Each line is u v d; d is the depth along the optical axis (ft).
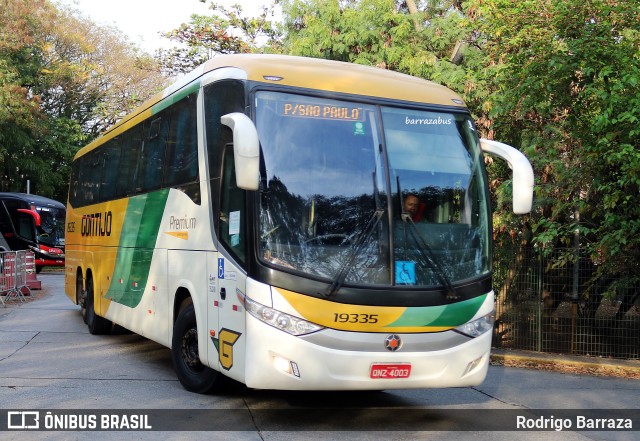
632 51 34.76
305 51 56.13
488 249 23.35
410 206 22.18
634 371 35.94
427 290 21.54
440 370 21.49
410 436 21.58
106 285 38.19
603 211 38.11
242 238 21.72
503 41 39.88
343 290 20.66
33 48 122.93
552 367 36.52
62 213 109.91
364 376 20.58
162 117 30.48
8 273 57.31
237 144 20.04
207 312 24.26
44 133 117.50
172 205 28.27
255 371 20.63
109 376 29.09
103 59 134.31
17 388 26.35
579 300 40.19
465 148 23.97
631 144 34.47
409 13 60.59
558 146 40.34
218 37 86.43
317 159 21.81
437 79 48.70
